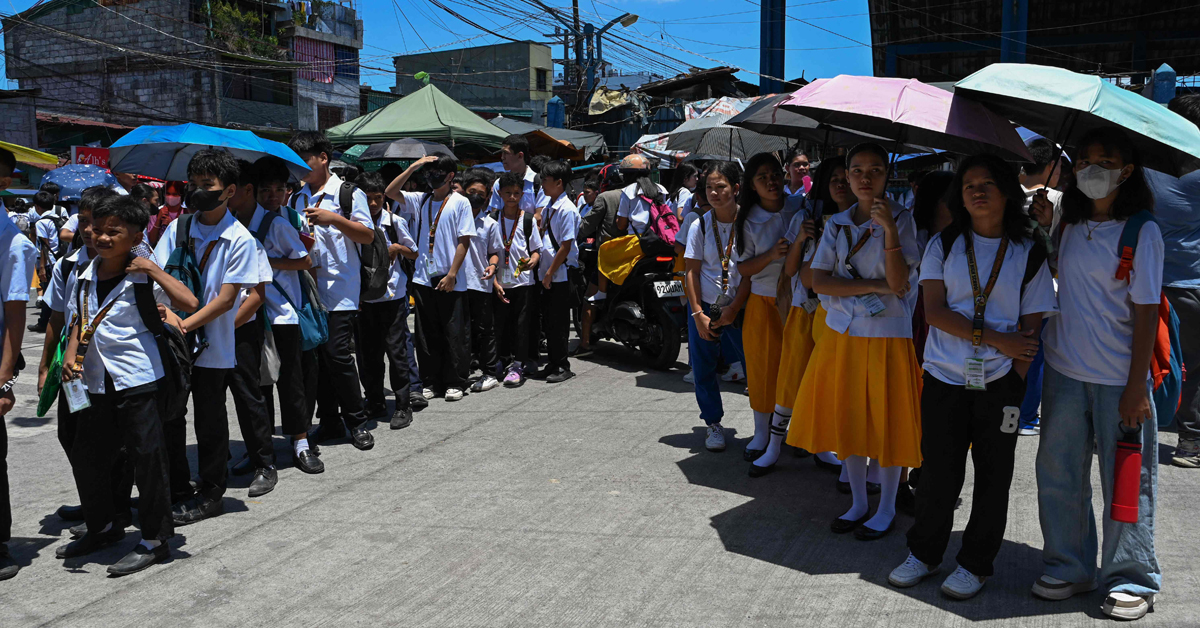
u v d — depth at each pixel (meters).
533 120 35.75
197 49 24.73
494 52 37.81
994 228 3.04
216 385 3.97
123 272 3.48
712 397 5.04
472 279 6.47
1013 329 3.00
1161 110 2.87
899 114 3.18
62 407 3.72
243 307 4.15
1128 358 2.91
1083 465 3.05
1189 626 2.89
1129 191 2.86
